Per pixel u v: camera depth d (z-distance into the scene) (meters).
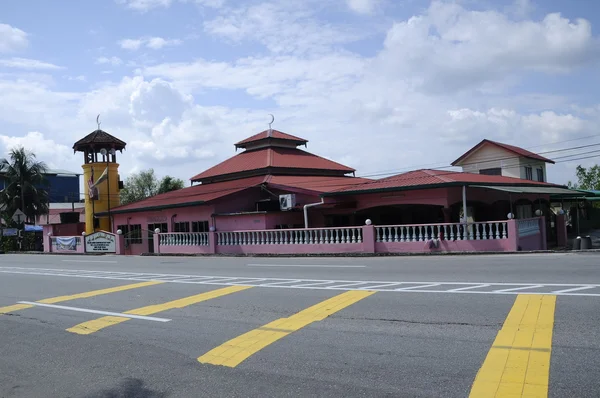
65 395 6.07
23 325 9.82
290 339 7.56
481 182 24.22
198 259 24.94
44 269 21.34
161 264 21.91
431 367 5.98
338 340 7.33
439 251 22.11
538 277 11.68
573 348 6.27
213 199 28.88
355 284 12.17
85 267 21.70
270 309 9.73
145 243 32.50
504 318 7.81
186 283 14.15
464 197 23.17
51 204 66.25
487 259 17.67
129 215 35.34
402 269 15.19
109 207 38.00
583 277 11.32
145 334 8.51
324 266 17.62
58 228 40.09
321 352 6.85
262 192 31.47
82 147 41.91
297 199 29.11
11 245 44.09
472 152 41.66
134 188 71.81
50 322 9.92
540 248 24.30
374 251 23.34
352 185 28.31
